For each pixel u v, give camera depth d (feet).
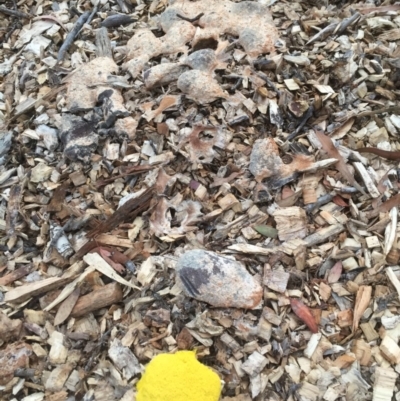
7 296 1.44
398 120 1.69
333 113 1.73
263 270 1.42
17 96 1.93
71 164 1.68
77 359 1.35
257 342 1.32
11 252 1.58
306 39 1.91
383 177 1.57
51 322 1.41
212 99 1.70
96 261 1.47
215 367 1.30
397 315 1.35
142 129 1.70
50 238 1.56
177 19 1.93
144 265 1.44
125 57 1.91
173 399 1.20
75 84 1.80
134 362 1.30
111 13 2.12
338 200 1.55
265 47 1.82
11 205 1.65
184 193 1.58
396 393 1.25
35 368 1.35
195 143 1.64
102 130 1.69
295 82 1.77
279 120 1.69
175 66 1.75
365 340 1.33
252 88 1.75
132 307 1.40
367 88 1.77
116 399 1.27
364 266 1.42
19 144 1.79
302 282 1.40
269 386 1.28
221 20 1.88
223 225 1.52
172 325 1.35
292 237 1.48
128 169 1.63
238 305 1.33
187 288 1.33
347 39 1.88
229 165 1.61
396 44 1.86
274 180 1.57
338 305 1.38
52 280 1.45
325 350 1.31
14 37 2.16
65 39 2.05
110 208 1.59
